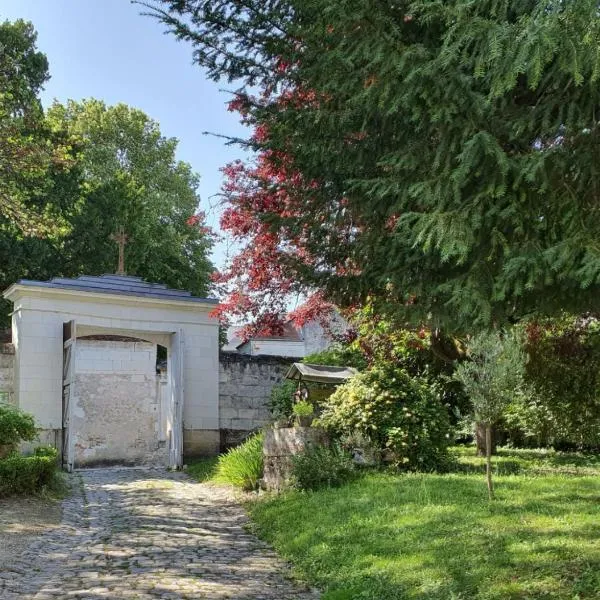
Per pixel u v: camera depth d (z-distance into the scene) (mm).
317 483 8445
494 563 4801
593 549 4832
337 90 4090
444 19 3555
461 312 3725
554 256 3320
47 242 19406
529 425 12312
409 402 9445
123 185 21734
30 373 12609
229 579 5531
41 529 7352
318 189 4938
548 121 3564
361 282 5027
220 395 14961
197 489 10789
